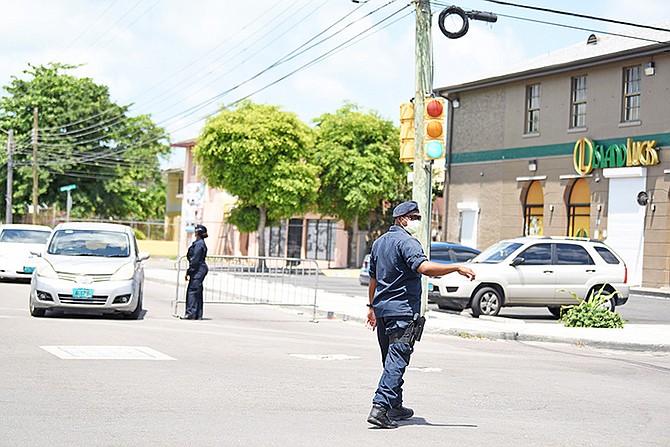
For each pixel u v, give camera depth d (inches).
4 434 281.1
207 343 558.6
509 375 478.3
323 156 1847.9
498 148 1542.8
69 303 673.0
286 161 1769.2
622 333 708.7
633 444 310.5
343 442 289.3
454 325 733.3
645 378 496.7
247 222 1820.9
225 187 1787.6
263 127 1736.0
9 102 2647.6
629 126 1321.4
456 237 1625.2
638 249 1298.0
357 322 794.2
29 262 1089.4
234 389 386.3
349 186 1844.2
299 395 379.2
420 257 316.5
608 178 1344.7
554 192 1433.3
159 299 976.3
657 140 1278.3
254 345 562.6
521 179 1488.7
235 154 1750.7
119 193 2716.5
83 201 2618.1
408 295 323.3
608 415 368.8
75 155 2615.7
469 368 500.4
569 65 1387.8
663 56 1274.6
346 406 358.9
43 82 2642.7
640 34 1376.7
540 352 614.5
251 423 314.0
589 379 479.5
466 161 1611.7
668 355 629.9
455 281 822.5
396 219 331.6
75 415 315.6
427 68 765.9
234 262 868.6
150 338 568.7
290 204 1777.8
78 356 465.1
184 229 2177.7
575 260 853.2
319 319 814.5
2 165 2591.0
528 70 1456.7
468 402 385.4
